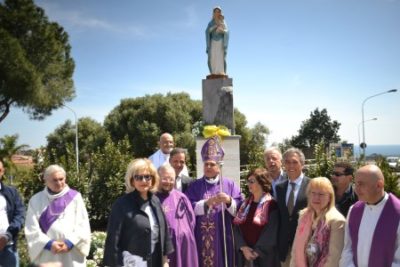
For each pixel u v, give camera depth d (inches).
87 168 420.2
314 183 139.1
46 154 389.4
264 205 167.6
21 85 794.8
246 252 165.2
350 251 128.6
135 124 1131.9
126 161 420.2
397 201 123.1
